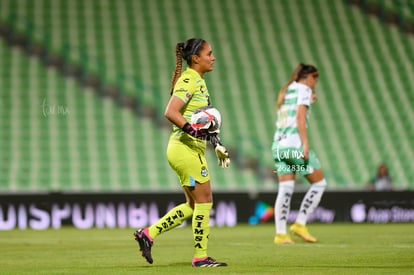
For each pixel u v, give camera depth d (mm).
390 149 84875
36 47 88062
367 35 97250
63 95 84625
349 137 85562
